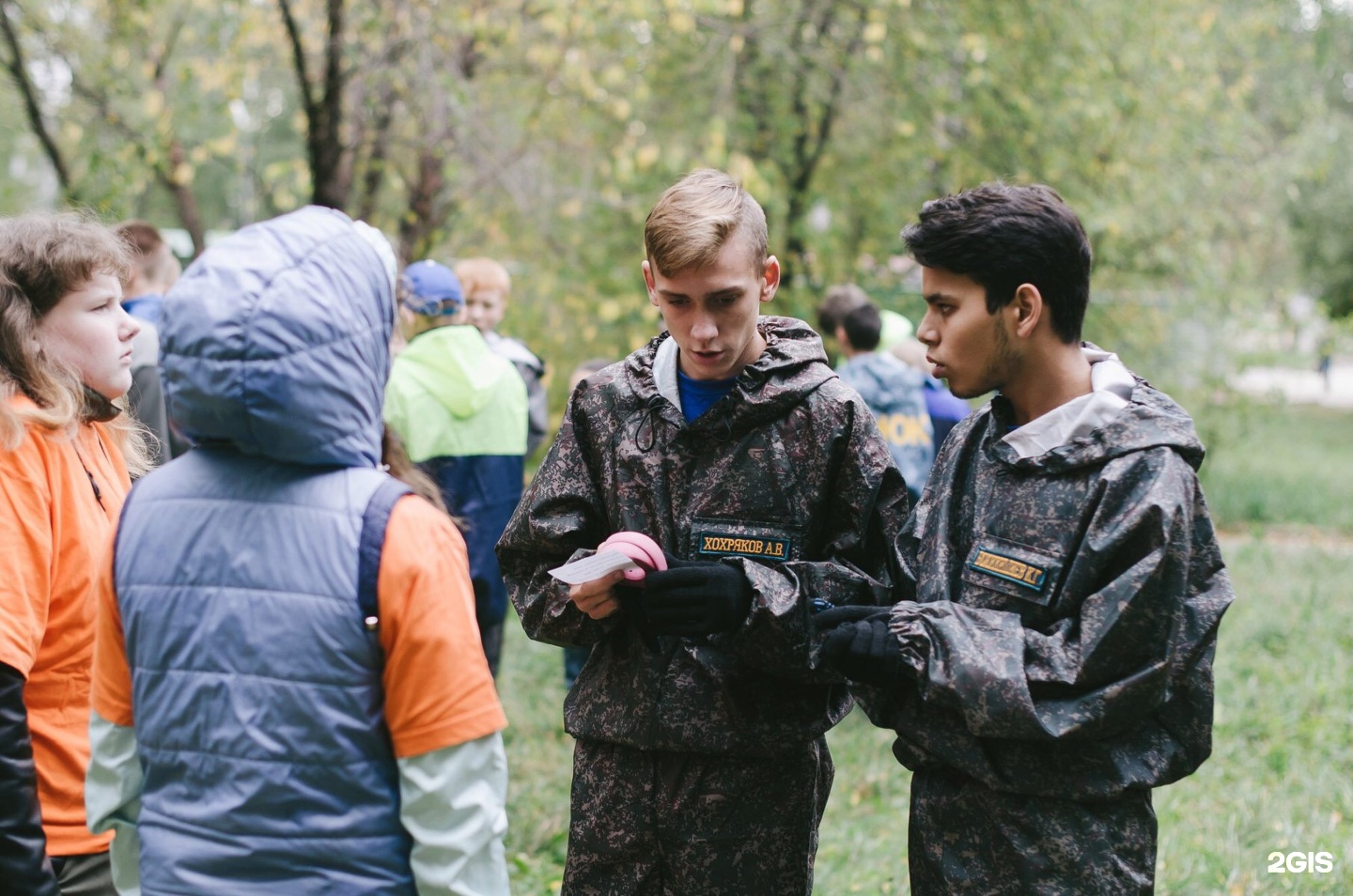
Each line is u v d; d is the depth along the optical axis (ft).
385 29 22.31
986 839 6.63
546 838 13.65
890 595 7.54
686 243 7.08
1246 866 12.64
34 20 22.62
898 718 6.86
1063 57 26.35
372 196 24.50
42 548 7.07
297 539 5.66
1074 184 27.50
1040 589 6.48
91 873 7.57
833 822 14.52
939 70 26.73
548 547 7.85
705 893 7.59
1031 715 6.13
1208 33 31.86
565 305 26.11
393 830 5.74
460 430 14.76
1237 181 33.50
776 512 7.64
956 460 7.21
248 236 5.71
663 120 28.40
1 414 7.04
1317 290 63.26
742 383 7.61
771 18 26.84
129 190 21.85
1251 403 36.70
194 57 24.32
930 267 6.79
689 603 7.01
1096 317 31.27
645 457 7.75
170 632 5.74
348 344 5.69
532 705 18.60
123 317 8.07
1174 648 6.17
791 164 28.22
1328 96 55.52
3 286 7.42
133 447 9.22
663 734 7.50
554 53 22.47
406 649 5.62
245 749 5.58
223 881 5.59
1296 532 37.32
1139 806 6.57
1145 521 6.20
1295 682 19.36
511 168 25.16
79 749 7.50
